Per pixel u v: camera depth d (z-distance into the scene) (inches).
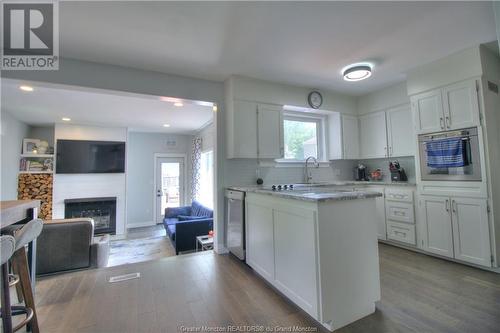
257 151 134.6
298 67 120.6
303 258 74.9
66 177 216.5
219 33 89.6
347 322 71.2
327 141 172.4
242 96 131.1
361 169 172.7
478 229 103.3
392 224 138.5
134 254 178.4
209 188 242.2
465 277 97.7
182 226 169.0
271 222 93.3
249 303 83.0
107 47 97.5
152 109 176.2
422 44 100.8
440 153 115.1
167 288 94.2
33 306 68.9
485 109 101.7
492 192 100.0
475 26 88.6
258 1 73.0
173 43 95.7
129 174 265.7
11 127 187.3
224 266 116.0
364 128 167.5
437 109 116.4
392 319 72.7
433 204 118.6
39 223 67.7
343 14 80.1
